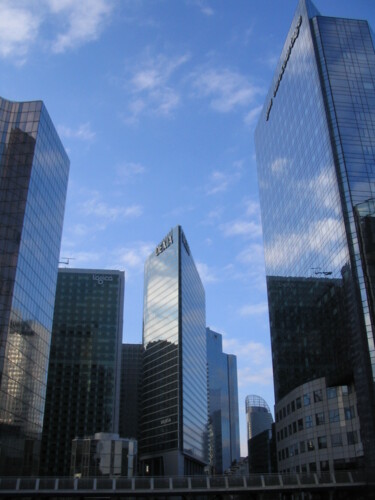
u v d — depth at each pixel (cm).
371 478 8712
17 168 11900
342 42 12800
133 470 14312
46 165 12962
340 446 10856
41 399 12275
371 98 12006
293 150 14462
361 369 9712
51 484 7794
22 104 12669
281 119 15788
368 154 11294
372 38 12950
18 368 10925
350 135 11469
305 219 13288
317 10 14150
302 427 12206
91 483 7888
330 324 11425
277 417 14762
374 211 10662
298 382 13212
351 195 10862
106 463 14075
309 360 12619
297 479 8519
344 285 10644
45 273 12888
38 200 12350
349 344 10312
